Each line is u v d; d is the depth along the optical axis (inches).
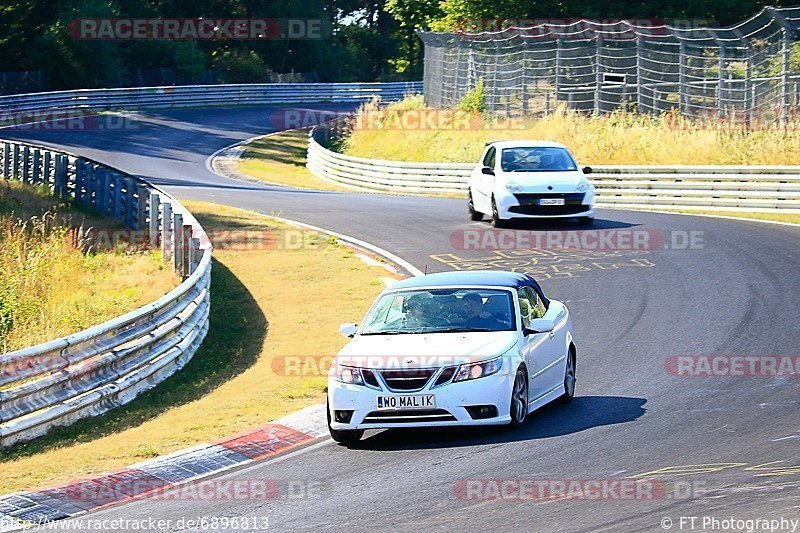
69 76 3486.7
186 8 4347.9
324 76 4756.4
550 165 1334.9
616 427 560.4
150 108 3523.6
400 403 548.1
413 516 426.9
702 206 1504.7
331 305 1001.5
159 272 1131.3
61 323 965.8
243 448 578.2
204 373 818.2
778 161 1633.9
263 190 1993.1
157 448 587.2
